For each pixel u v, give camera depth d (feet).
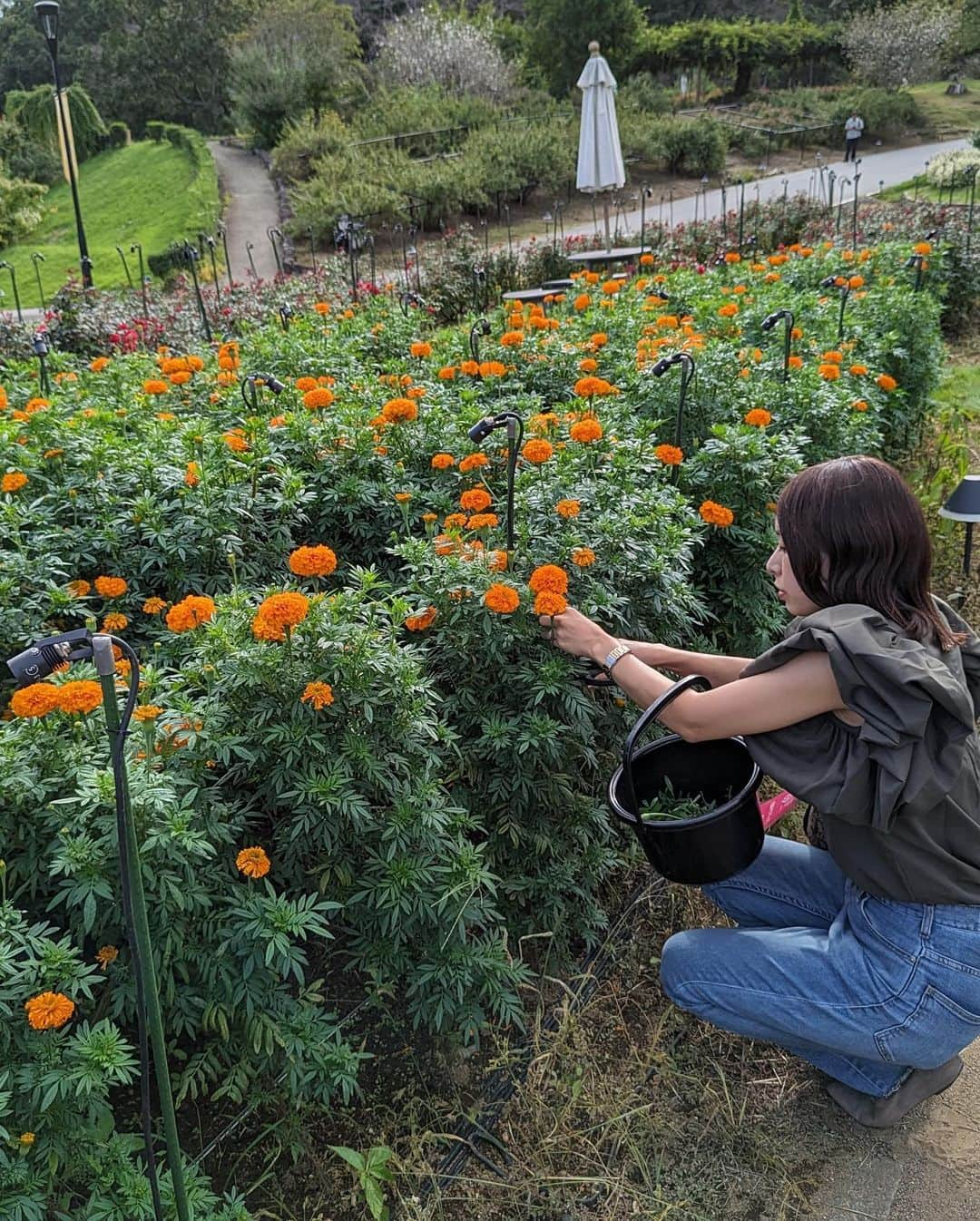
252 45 98.58
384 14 137.49
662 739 7.11
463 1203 6.33
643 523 8.89
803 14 144.46
